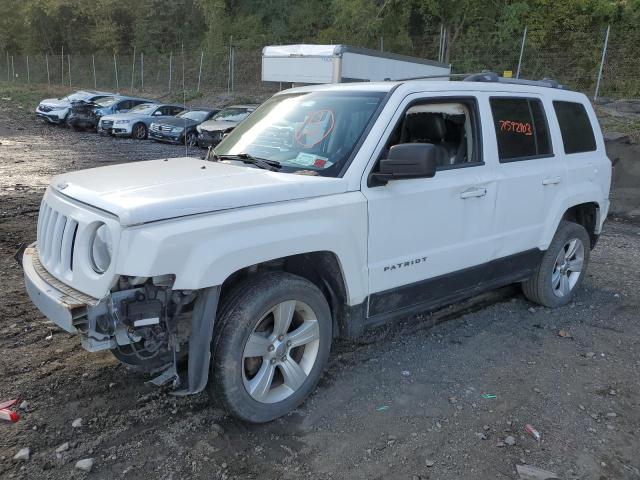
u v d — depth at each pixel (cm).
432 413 362
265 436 332
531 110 503
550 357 448
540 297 544
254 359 341
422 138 419
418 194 393
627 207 1069
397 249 390
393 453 321
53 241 329
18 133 2139
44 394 362
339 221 353
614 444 336
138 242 284
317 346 362
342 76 1230
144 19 4678
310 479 297
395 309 408
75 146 1792
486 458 319
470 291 465
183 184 332
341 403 370
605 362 443
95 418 339
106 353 419
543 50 2450
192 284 293
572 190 533
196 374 309
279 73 1366
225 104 2978
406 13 2650
